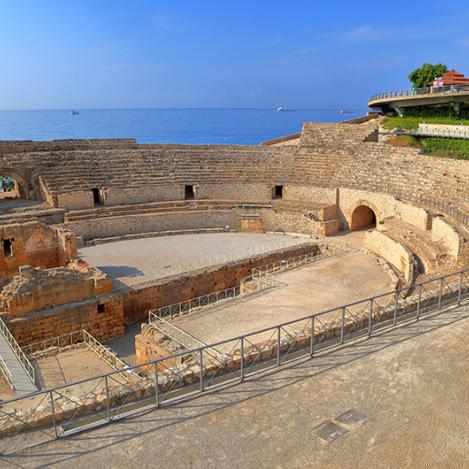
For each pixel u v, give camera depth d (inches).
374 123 2642.7
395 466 426.3
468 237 1258.6
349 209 2028.8
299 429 475.8
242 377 562.9
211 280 1464.1
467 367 586.2
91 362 971.3
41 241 1528.1
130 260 1631.4
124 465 429.7
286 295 1201.4
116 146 2330.2
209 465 428.8
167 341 950.4
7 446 454.0
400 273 1346.0
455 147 2078.0
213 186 2181.3
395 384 551.8
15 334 1141.7
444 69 3085.6
